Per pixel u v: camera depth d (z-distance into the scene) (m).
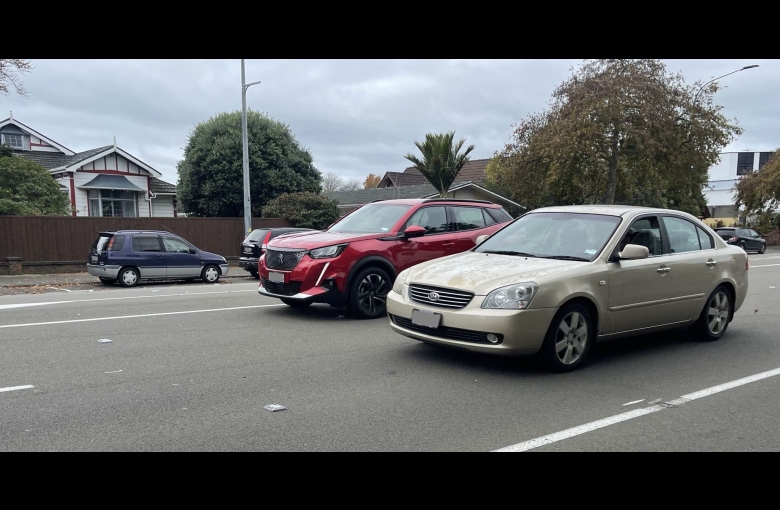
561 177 27.62
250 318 8.91
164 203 32.91
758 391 5.52
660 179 29.72
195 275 17.08
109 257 15.70
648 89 26.25
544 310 5.65
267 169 32.44
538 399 5.17
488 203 10.38
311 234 9.19
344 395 5.20
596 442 4.24
